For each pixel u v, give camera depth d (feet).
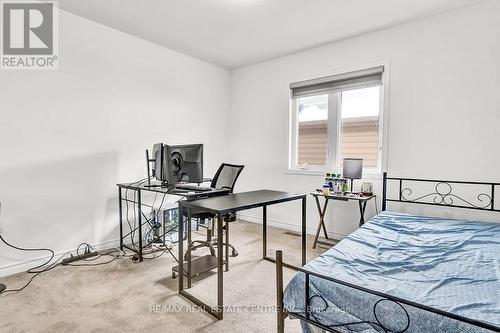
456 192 8.65
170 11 8.75
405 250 5.42
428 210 9.13
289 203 12.52
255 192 8.35
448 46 8.64
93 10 8.71
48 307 6.12
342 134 11.37
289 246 10.19
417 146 9.27
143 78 10.94
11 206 7.84
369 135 10.75
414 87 9.27
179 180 8.70
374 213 10.21
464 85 8.42
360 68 10.37
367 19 9.17
